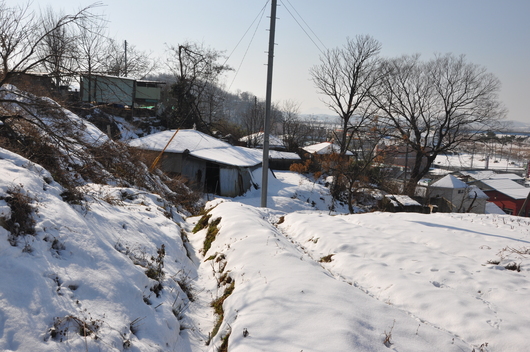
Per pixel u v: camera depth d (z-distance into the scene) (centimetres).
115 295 493
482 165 10144
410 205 2516
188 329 559
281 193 2952
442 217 1435
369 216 1429
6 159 666
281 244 796
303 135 7338
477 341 529
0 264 428
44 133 1051
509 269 832
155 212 978
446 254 909
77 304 445
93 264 526
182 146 2775
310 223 1180
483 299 665
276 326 486
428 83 4084
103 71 945
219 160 2667
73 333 402
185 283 694
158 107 4378
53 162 965
